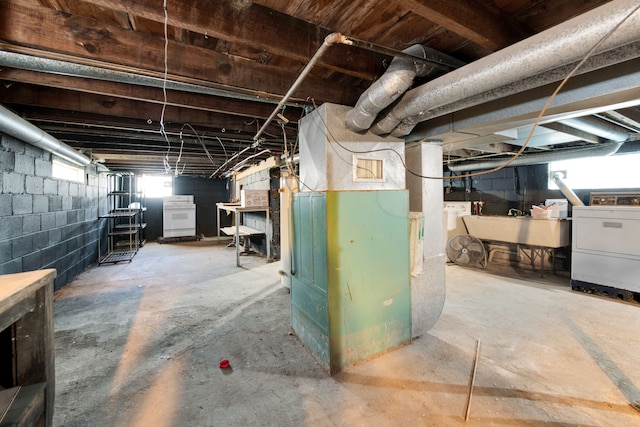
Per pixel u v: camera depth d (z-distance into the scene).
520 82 1.35
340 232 1.90
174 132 3.06
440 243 2.48
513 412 1.53
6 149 2.63
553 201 4.34
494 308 2.94
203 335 2.44
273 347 2.23
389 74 1.56
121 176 7.44
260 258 5.71
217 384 1.80
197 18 1.24
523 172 4.97
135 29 1.50
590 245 3.32
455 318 2.71
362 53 1.73
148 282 4.02
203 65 1.69
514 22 1.41
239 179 8.01
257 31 1.36
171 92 2.16
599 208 3.25
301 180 2.32
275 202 5.43
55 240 3.59
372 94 1.66
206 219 9.45
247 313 2.91
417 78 1.79
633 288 3.00
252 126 3.03
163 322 2.69
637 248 2.98
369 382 1.81
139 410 1.58
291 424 1.48
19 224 2.83
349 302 1.95
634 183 3.83
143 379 1.84
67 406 1.60
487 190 5.49
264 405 1.62
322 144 1.96
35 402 1.00
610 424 1.44
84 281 4.06
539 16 1.39
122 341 2.33
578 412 1.52
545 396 1.65
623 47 1.03
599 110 1.60
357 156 2.02
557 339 2.29
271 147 4.28
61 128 2.88
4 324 0.90
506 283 3.79
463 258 4.79
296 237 2.35
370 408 1.58
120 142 3.63
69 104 2.23
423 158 2.36
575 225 3.45
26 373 1.08
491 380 1.80
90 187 4.98
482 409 1.56
